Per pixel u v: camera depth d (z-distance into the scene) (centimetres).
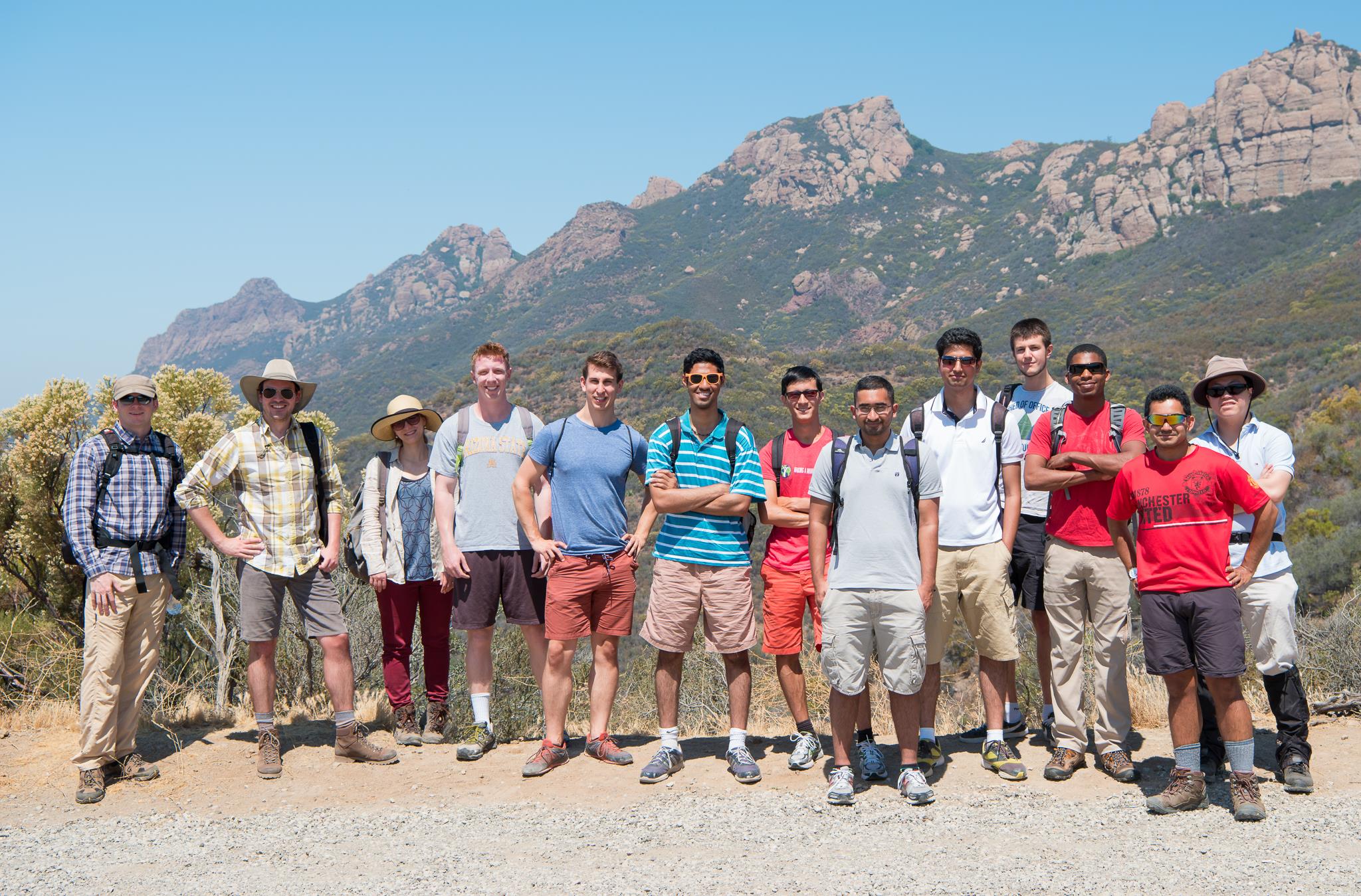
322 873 369
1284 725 444
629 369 8225
